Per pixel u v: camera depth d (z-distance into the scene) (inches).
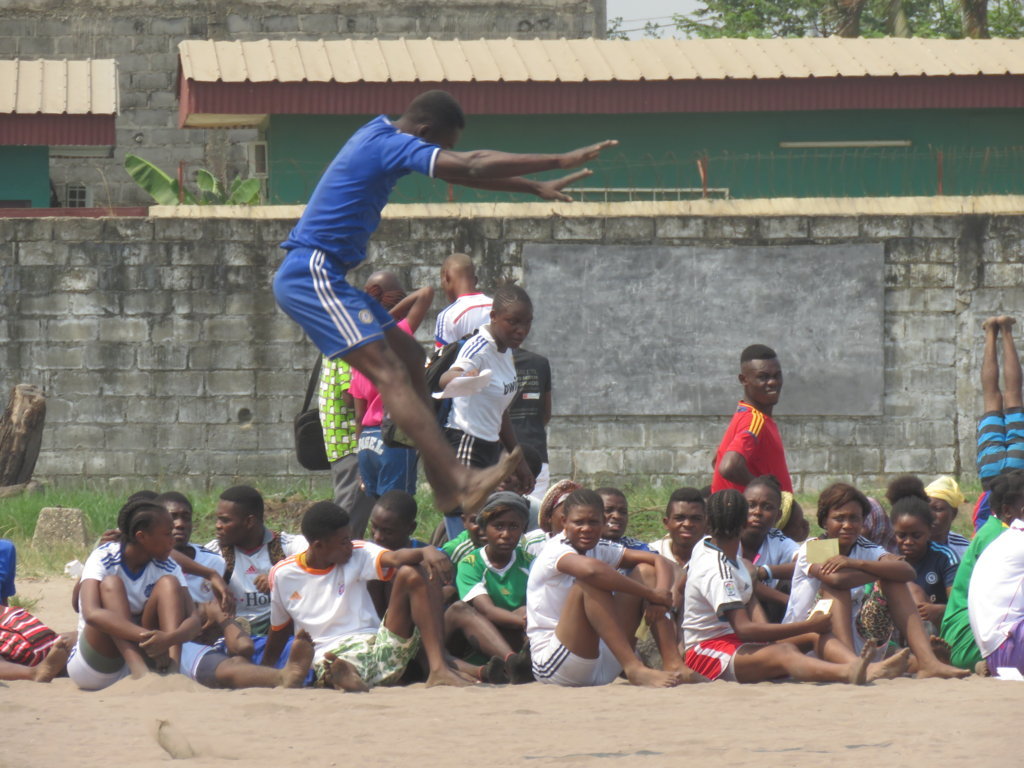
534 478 1294.3
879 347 2354.8
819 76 2586.1
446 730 808.3
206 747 754.2
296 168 2716.5
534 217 2341.3
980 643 1029.8
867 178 2748.5
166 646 997.2
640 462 2352.4
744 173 2738.7
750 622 1027.9
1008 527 1071.6
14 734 808.3
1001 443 1382.9
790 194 2743.6
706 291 2351.1
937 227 2357.3
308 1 3619.6
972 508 2171.5
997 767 683.4
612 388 2346.2
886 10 4008.4
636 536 2017.7
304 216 839.1
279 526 2092.8
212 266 2332.7
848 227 2352.4
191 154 3644.2
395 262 2331.4
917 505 1170.6
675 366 2351.1
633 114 2719.0
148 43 3627.0
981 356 2356.1
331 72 2596.0
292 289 824.9
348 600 1055.6
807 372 2356.1
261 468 2341.3
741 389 2347.4
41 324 2320.4
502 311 1232.2
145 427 2331.4
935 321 2359.7
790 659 991.0
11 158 2790.4
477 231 2335.1
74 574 1784.0
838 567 1022.4
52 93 2728.8
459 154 794.2
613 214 2348.7
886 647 1068.5
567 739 777.6
